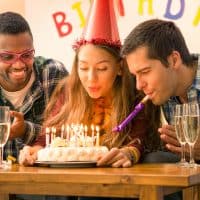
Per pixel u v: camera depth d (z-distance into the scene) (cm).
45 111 299
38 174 188
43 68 327
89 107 271
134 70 242
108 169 199
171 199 231
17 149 312
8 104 322
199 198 208
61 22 365
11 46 304
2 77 315
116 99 262
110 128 259
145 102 246
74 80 276
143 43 238
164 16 341
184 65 254
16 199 248
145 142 255
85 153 212
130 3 347
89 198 228
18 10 373
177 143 231
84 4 359
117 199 226
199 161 246
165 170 191
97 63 264
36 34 371
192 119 206
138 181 175
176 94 260
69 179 184
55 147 221
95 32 268
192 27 334
